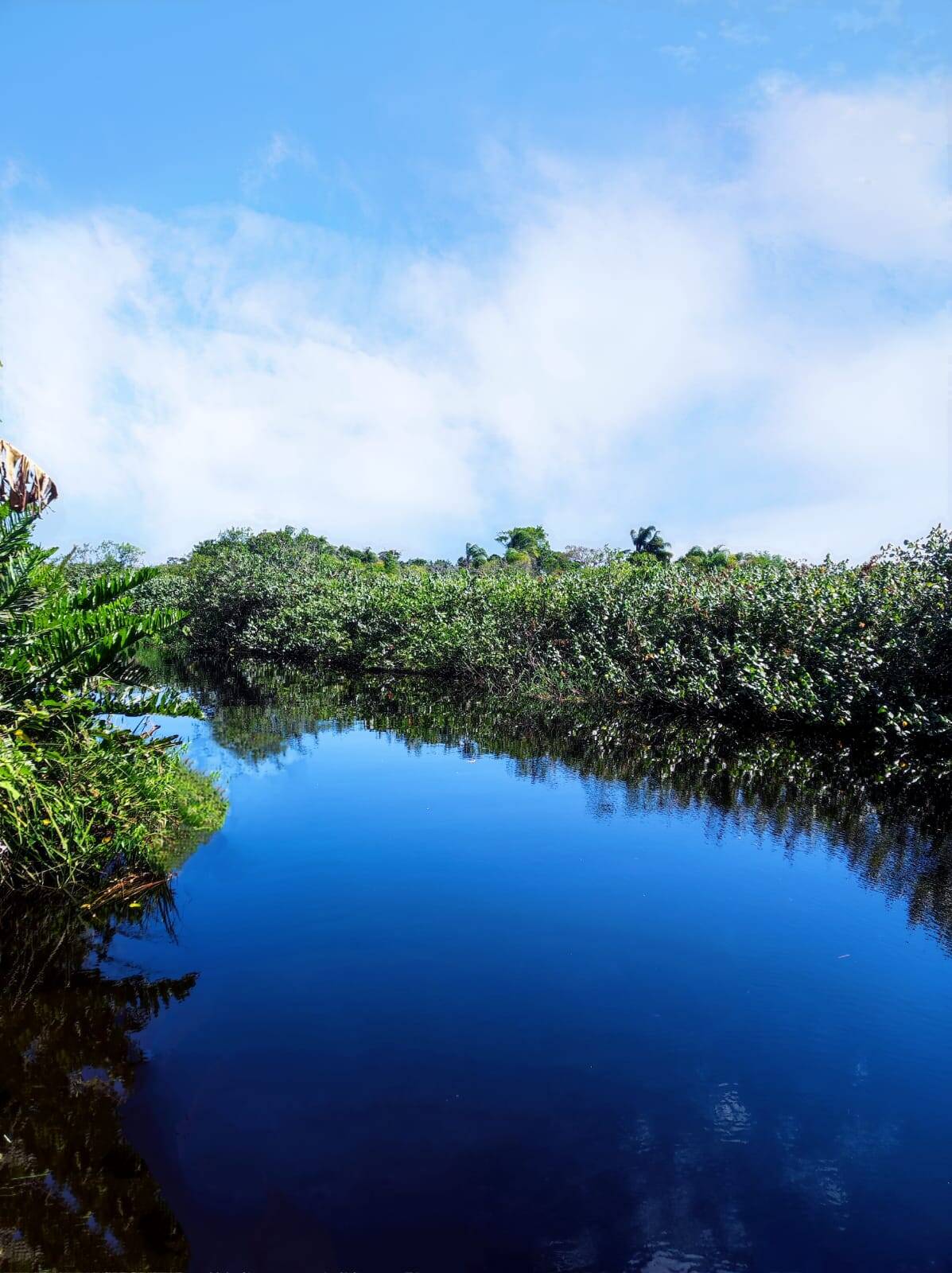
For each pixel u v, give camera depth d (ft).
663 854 20.86
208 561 113.60
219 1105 10.55
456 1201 8.96
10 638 19.06
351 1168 9.45
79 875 18.30
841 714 35.01
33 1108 10.48
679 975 14.28
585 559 91.76
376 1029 12.41
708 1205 8.95
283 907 17.26
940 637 34.60
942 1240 8.57
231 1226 8.60
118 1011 12.91
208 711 45.57
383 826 23.18
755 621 43.47
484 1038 12.20
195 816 22.49
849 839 22.18
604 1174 9.39
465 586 64.39
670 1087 11.07
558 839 22.12
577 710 46.09
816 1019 12.89
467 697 52.39
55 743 19.12
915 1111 10.66
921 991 13.80
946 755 32.42
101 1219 8.67
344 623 72.28
